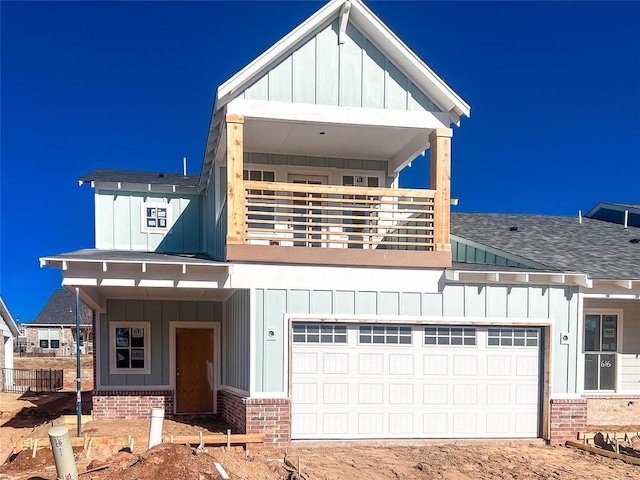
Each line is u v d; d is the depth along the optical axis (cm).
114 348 1350
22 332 5103
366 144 1289
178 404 1357
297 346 1030
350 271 1034
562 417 1071
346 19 1066
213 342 1388
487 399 1080
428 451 995
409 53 1066
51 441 666
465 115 1088
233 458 807
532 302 1088
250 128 1155
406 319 1046
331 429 1030
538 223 1670
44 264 941
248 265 1002
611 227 1675
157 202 1591
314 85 1065
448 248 1065
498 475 870
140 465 687
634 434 1089
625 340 1334
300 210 1361
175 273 987
